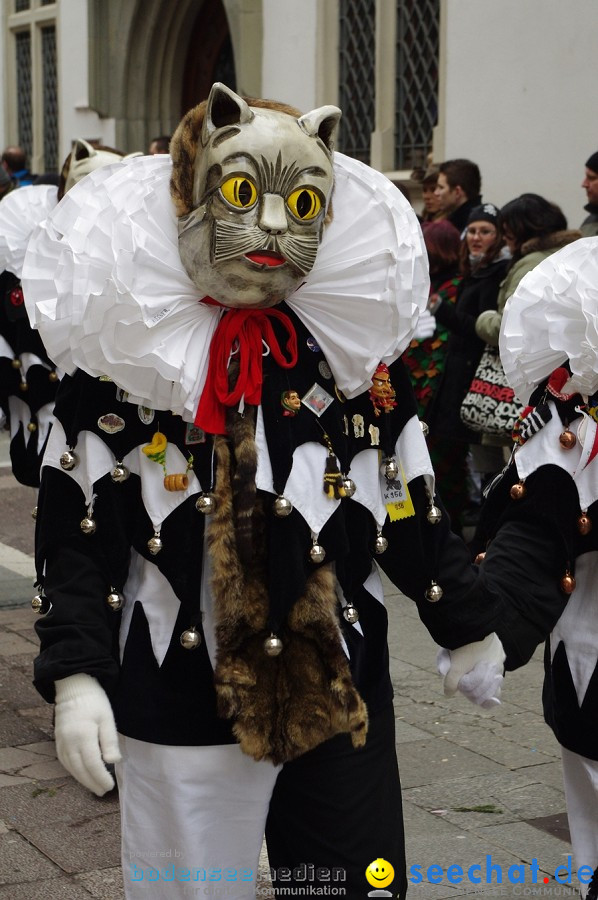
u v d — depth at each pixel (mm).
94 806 3303
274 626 1911
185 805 1958
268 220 1866
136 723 1956
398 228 2027
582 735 2279
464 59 7629
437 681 4273
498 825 3189
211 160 1885
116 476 1944
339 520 1979
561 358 2309
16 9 13898
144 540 1968
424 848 3068
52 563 1964
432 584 2090
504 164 7383
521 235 5180
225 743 1954
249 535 1897
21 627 4914
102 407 1966
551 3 6945
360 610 2092
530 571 2227
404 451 2092
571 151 6902
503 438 5320
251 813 1993
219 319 1974
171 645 1967
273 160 1872
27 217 3795
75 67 12305
